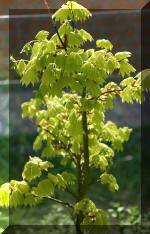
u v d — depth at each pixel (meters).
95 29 4.82
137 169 5.22
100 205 4.93
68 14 2.26
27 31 4.82
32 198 2.37
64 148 2.68
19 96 5.94
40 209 4.55
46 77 2.12
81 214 2.52
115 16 4.80
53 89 2.17
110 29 4.84
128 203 4.88
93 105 2.31
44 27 4.75
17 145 5.90
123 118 5.78
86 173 2.51
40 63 2.16
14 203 2.31
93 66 2.11
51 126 2.65
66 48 2.29
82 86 2.17
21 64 2.34
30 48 2.35
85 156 2.50
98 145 2.66
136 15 4.73
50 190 2.36
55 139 2.71
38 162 2.48
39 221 4.15
